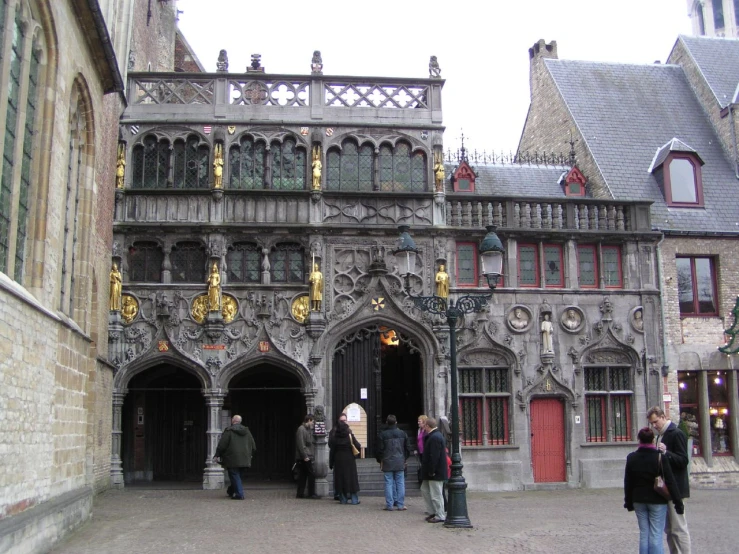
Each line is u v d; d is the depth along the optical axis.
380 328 24.38
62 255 14.96
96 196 18.73
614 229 25.66
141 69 28.70
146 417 25.75
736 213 27.45
